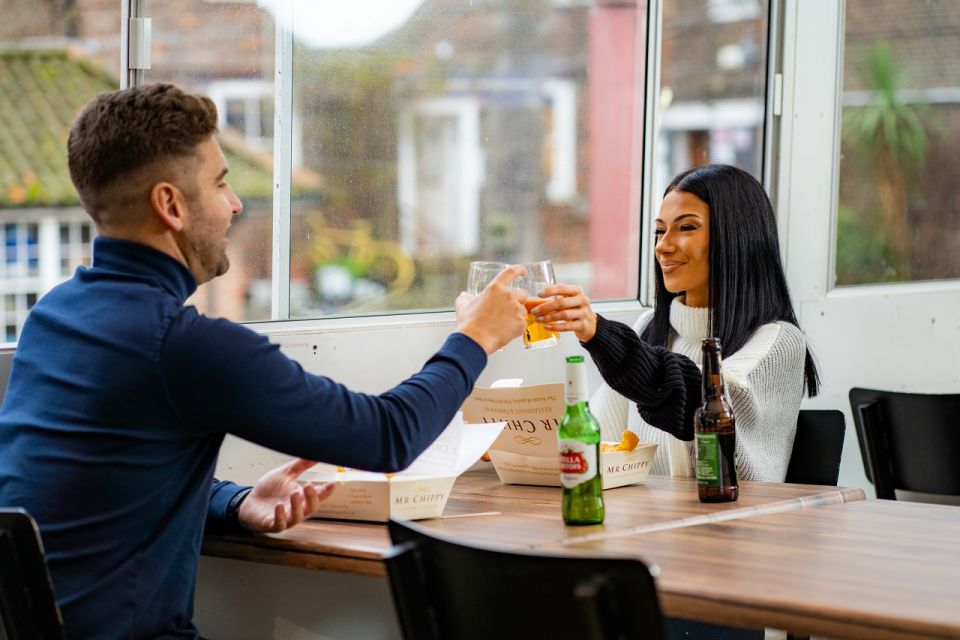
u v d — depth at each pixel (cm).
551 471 210
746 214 247
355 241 266
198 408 154
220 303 246
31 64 268
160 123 160
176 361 152
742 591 131
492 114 287
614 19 307
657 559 149
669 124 320
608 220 314
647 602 107
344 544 168
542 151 299
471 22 280
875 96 355
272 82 248
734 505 188
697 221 245
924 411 250
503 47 287
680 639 239
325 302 262
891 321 359
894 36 357
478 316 178
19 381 163
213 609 214
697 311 250
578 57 302
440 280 282
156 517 157
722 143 330
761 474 229
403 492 181
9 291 314
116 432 153
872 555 150
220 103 243
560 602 112
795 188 335
